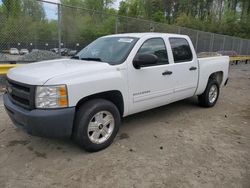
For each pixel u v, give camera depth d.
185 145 4.49
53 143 4.36
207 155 4.16
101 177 3.43
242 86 11.32
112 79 4.14
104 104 4.05
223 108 7.09
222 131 5.27
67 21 9.41
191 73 5.92
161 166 3.75
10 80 3.99
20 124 3.81
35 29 8.53
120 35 5.27
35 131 3.57
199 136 4.93
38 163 3.74
